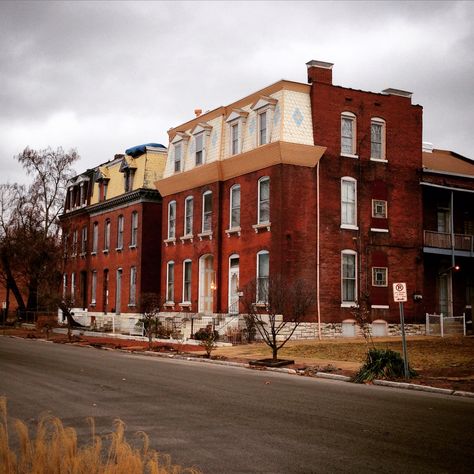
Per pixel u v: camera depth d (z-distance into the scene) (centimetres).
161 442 884
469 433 977
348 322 3269
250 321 2916
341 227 3338
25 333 4494
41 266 5359
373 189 3472
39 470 447
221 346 3016
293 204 3203
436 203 3884
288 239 3172
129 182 4681
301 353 2512
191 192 3934
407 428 1012
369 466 769
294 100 3291
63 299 3847
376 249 3444
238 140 3522
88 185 5441
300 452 837
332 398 1352
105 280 5012
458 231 3959
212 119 3825
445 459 808
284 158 3192
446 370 1881
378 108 3534
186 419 1068
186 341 3356
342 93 3422
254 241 3344
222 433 954
